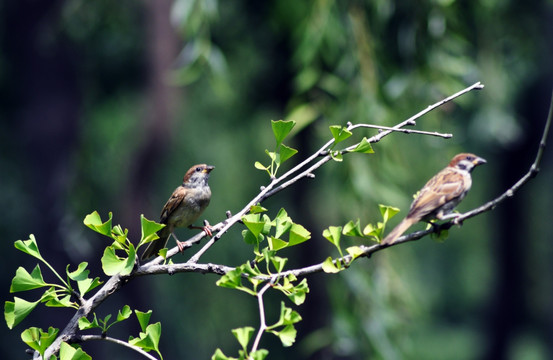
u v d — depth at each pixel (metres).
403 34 9.88
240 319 19.73
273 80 15.70
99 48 15.06
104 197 15.52
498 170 25.08
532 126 21.03
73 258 15.65
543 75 18.23
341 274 9.34
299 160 14.95
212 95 16.56
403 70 10.08
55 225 15.32
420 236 4.82
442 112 9.80
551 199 24.95
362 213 9.12
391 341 9.79
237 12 14.13
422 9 9.80
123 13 14.02
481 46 11.18
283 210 4.44
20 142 16.94
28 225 16.88
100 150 16.14
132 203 13.87
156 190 16.30
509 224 26.30
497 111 11.55
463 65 10.05
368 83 9.32
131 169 13.93
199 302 19.22
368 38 9.54
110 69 15.77
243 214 4.85
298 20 11.57
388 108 9.55
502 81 12.13
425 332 29.31
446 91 9.73
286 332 3.85
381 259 9.49
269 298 18.27
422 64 9.77
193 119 17.59
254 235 4.37
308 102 10.46
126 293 16.23
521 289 26.97
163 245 7.79
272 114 16.67
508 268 26.75
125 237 4.38
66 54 15.48
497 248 27.03
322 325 15.55
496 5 11.30
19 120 16.88
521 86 18.94
